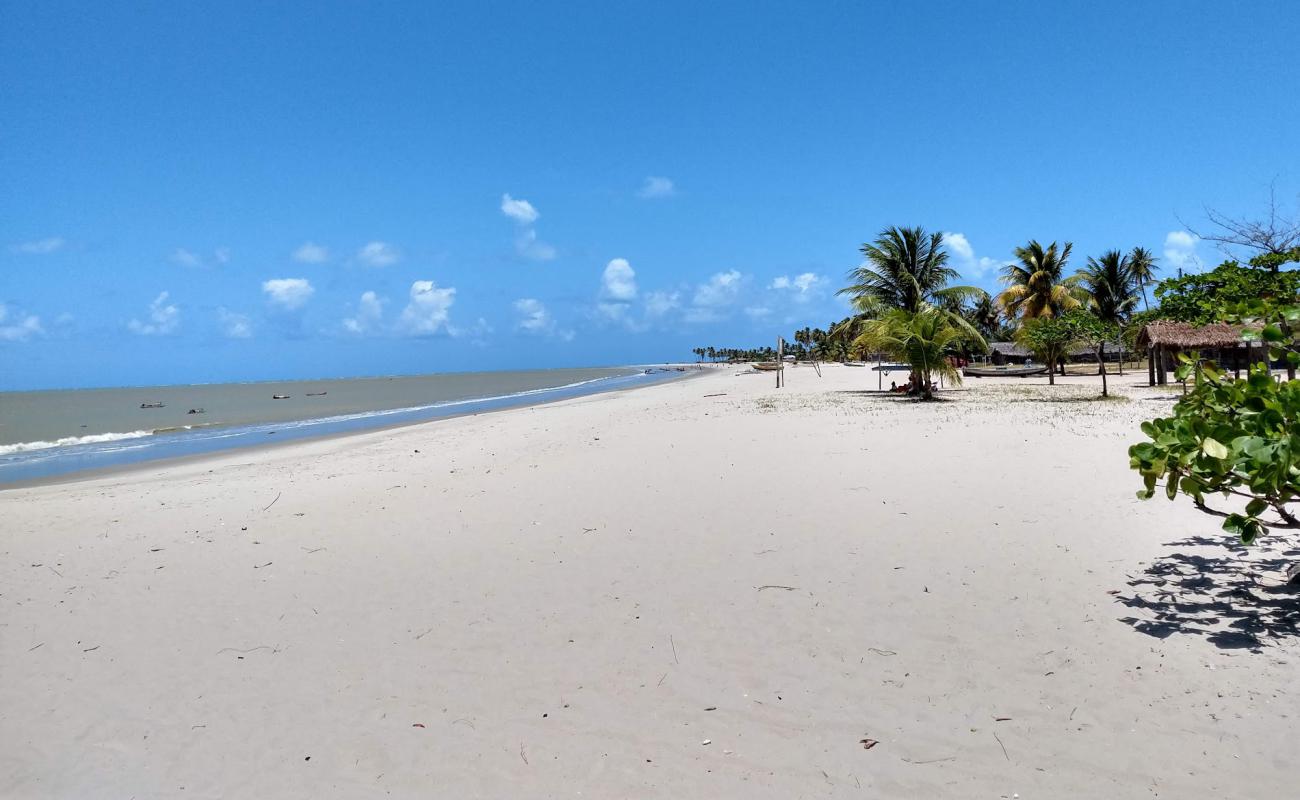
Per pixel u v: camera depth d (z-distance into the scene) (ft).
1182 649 14.33
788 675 14.44
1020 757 11.37
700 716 13.12
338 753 12.51
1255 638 14.52
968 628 16.05
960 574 19.39
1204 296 59.82
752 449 43.19
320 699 14.42
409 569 22.40
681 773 11.48
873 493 29.37
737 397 102.83
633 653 15.75
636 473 36.73
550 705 13.75
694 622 17.21
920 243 103.30
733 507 28.19
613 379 292.81
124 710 14.38
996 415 58.70
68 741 13.33
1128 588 17.66
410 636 17.26
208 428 100.78
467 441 59.06
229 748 12.84
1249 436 13.46
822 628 16.48
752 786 11.05
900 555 21.25
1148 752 11.25
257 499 35.58
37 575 23.75
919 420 56.24
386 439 67.46
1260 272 47.26
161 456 64.95
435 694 14.38
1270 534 21.13
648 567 21.39
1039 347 144.25
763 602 18.21
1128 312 161.48
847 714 12.92
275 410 146.51
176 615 19.42
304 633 17.78
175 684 15.38
